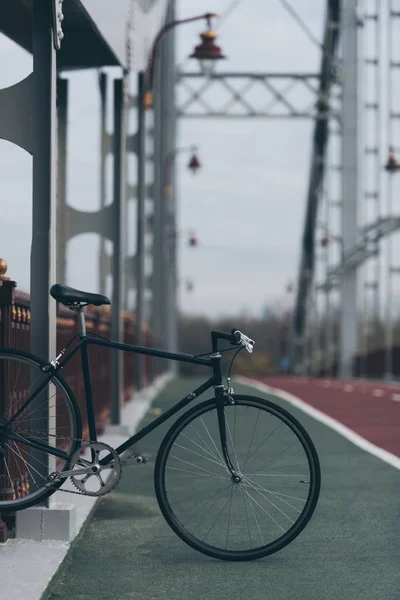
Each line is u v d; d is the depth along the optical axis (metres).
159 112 39.41
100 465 6.29
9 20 9.33
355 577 5.96
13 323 6.89
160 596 5.54
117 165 13.68
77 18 10.24
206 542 6.71
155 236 38.81
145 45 16.89
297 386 33.12
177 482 9.49
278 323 162.62
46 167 6.93
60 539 6.64
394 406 20.75
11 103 6.95
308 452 6.45
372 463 11.23
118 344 6.46
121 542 6.93
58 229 13.59
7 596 5.24
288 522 7.45
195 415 6.50
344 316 62.00
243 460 7.50
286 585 5.78
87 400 6.48
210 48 23.45
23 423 6.37
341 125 59.81
